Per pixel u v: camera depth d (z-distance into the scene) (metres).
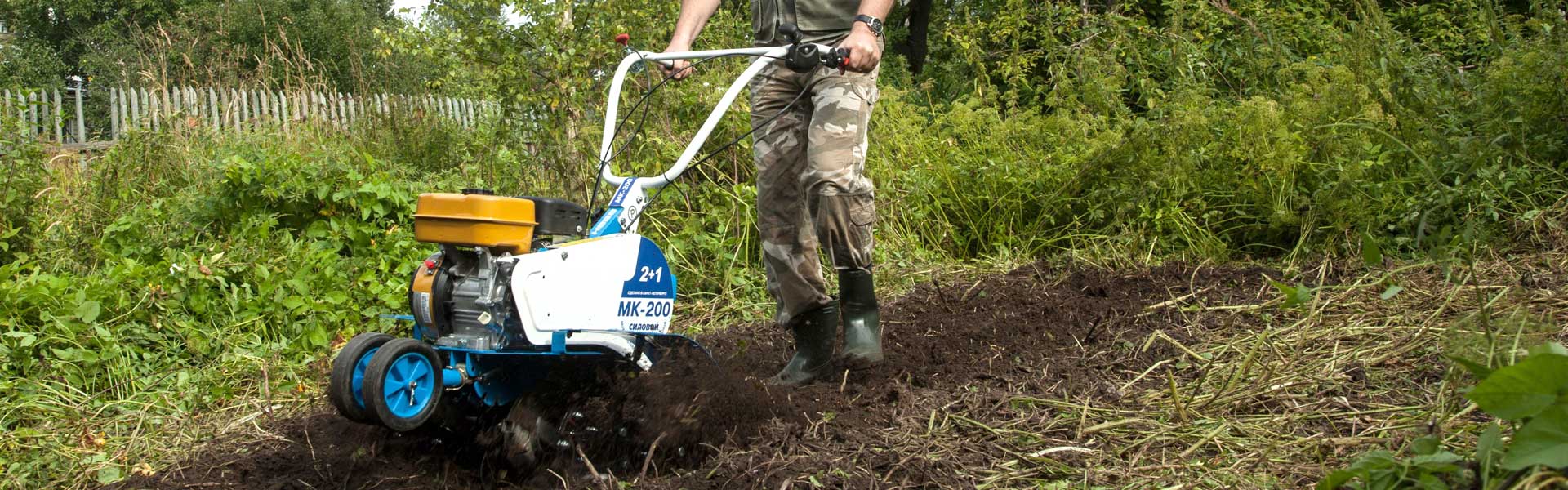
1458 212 5.07
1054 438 3.01
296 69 10.63
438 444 3.18
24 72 24.20
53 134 10.15
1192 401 3.21
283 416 3.76
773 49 3.32
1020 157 6.65
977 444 2.96
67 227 6.07
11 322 4.20
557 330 2.88
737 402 3.11
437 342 2.92
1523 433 1.92
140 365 4.25
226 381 4.13
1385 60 6.30
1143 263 5.46
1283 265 5.28
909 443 2.96
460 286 2.91
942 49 12.51
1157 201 5.89
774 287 3.71
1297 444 2.83
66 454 3.43
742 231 5.82
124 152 7.27
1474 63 8.23
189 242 5.84
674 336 3.30
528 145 6.66
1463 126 5.87
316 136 9.05
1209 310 4.40
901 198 6.27
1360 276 4.73
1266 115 5.84
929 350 4.04
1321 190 5.42
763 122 3.69
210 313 4.68
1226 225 5.89
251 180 5.94
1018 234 6.32
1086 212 6.12
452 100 10.46
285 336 4.67
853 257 3.55
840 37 3.60
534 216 2.91
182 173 7.36
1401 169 5.70
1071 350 4.02
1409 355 3.50
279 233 5.67
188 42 11.86
